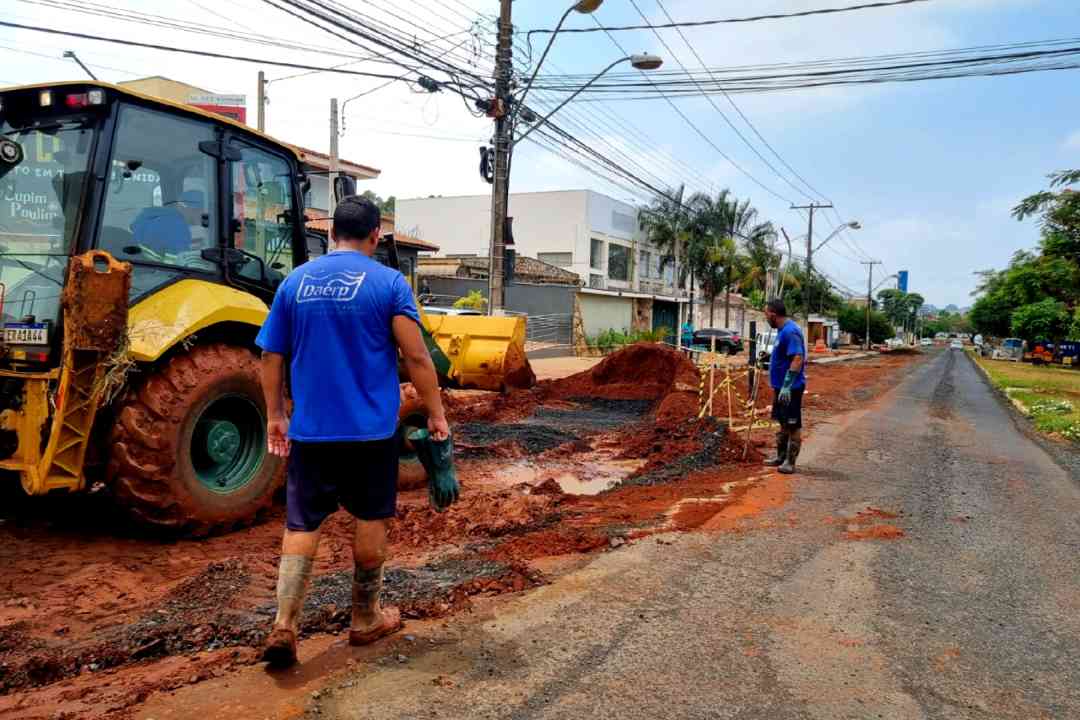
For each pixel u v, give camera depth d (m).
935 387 25.78
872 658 3.70
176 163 5.76
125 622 4.07
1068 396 23.44
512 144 16.92
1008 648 3.91
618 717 3.01
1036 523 6.62
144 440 5.14
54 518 5.86
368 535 3.43
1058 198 30.45
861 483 8.02
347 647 3.53
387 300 3.29
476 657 3.47
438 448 3.54
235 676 3.21
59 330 5.01
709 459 9.20
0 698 3.12
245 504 5.78
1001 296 56.84
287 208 6.89
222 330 5.95
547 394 15.80
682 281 50.59
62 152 5.29
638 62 15.93
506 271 17.17
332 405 3.24
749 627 4.00
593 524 5.98
